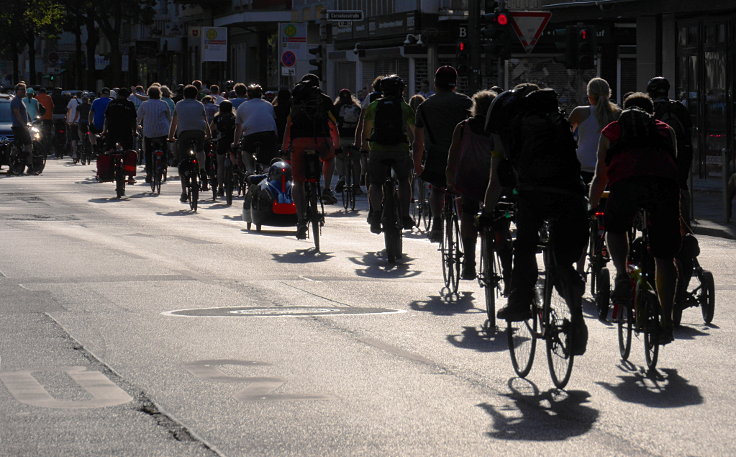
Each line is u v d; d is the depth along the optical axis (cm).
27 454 1249
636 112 1725
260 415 1420
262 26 12950
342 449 1273
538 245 1598
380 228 3008
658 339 1680
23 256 3023
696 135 5759
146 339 1908
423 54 9388
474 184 2194
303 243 3412
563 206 1566
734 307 2311
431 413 1436
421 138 2566
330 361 1744
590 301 2347
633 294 1725
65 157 9119
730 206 3853
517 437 1330
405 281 2627
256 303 2295
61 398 1501
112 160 5516
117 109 5481
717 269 2895
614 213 1716
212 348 1839
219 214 4422
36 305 2245
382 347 1855
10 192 5472
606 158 1733
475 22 5284
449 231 2452
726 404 1498
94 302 2289
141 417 1406
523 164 1581
